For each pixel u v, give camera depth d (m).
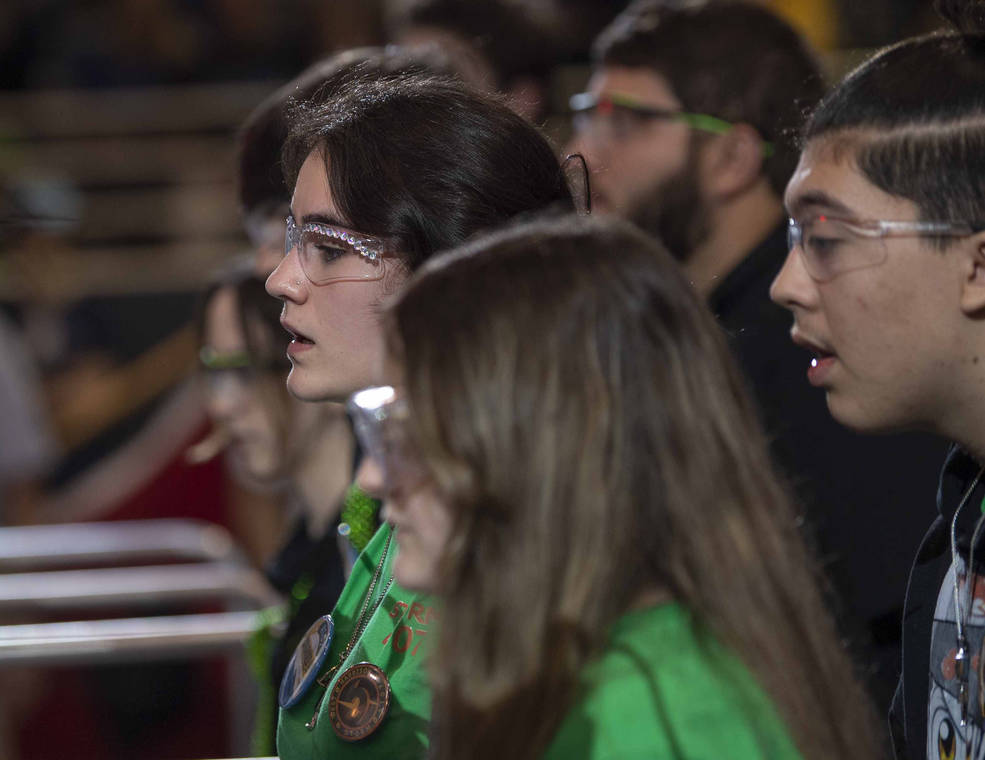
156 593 12.14
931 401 5.30
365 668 5.38
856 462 7.78
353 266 5.55
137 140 26.98
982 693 5.15
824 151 5.35
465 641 4.11
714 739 4.03
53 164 26.72
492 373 4.13
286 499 16.17
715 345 4.41
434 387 4.15
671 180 9.43
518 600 4.06
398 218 5.49
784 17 9.68
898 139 5.16
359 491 7.12
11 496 18.50
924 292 5.16
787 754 4.14
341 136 5.60
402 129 5.58
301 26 26.92
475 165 5.58
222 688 15.78
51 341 23.17
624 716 4.02
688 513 4.18
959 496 5.61
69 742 15.59
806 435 7.93
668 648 4.13
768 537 4.31
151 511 17.58
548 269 4.26
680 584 4.16
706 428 4.27
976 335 5.17
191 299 25.69
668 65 9.38
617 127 9.59
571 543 4.07
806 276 5.43
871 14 22.20
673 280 4.39
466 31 11.69
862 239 5.20
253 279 9.88
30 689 15.41
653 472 4.19
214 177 26.94
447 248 5.51
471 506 4.10
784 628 4.25
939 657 5.52
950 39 5.39
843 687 4.39
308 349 5.71
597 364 4.16
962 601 5.34
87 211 26.39
